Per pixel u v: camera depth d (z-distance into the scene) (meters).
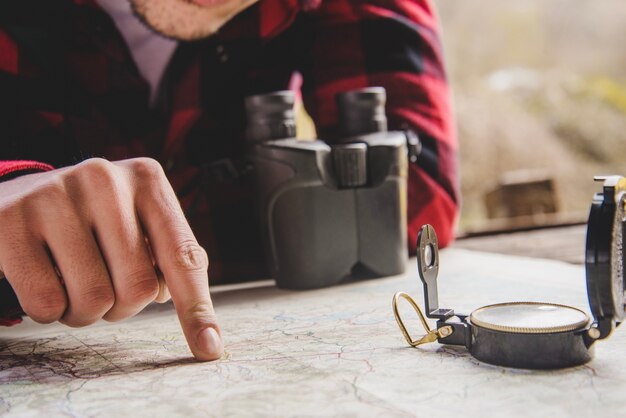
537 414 0.52
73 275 0.74
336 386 0.60
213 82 1.43
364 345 0.74
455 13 7.99
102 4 1.34
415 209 1.40
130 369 0.70
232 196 1.31
